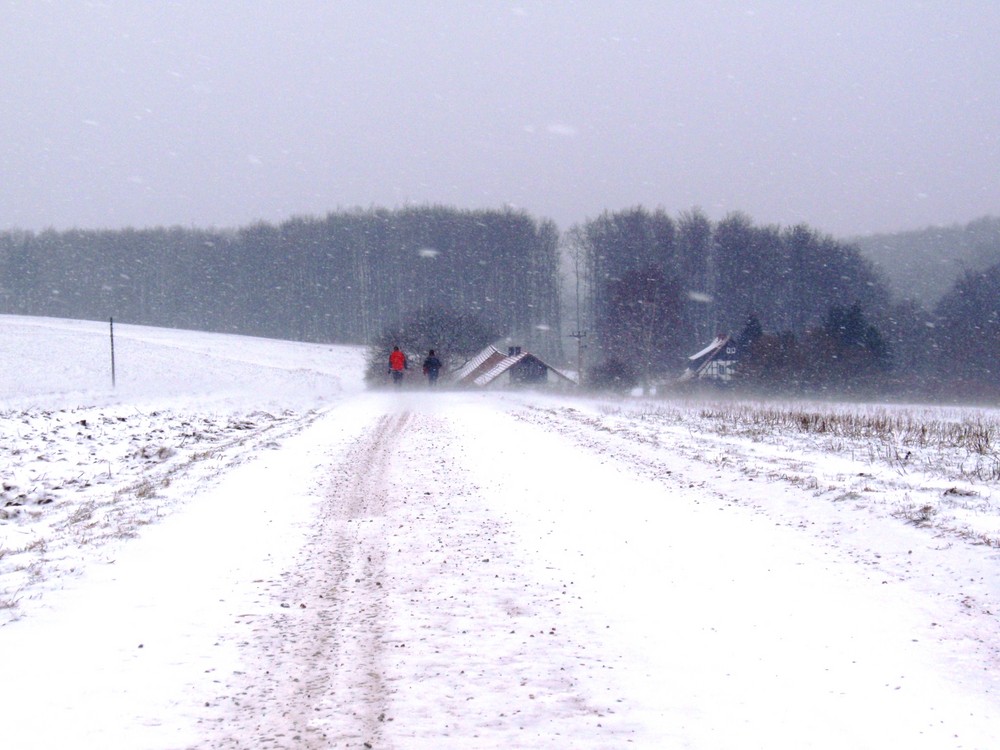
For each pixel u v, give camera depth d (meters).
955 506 9.91
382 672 5.83
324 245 116.81
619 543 9.35
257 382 50.53
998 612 6.80
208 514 10.84
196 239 131.00
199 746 4.73
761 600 7.36
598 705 5.31
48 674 5.71
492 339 72.19
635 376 66.56
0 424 18.52
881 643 6.31
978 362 77.50
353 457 15.78
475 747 4.75
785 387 58.53
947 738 4.84
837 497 10.84
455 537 9.65
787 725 5.01
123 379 56.38
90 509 11.19
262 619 6.89
